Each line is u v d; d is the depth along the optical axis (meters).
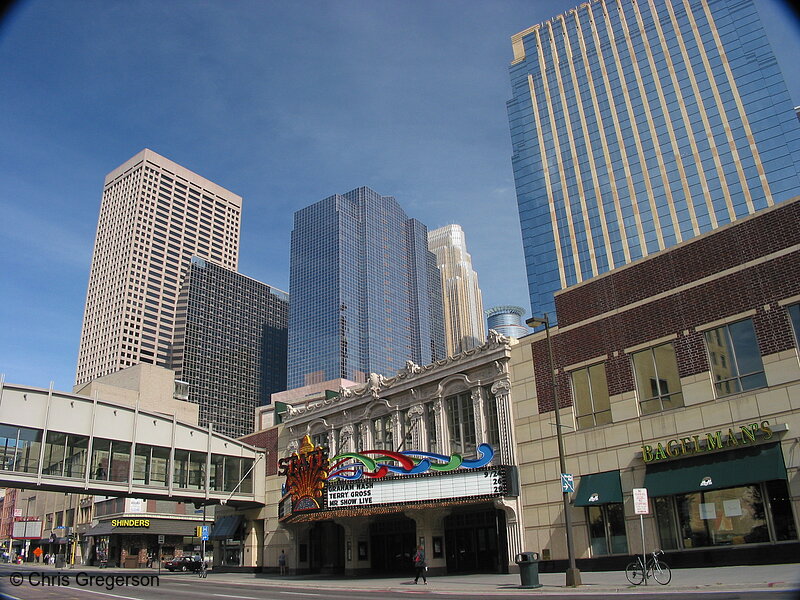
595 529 30.44
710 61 127.94
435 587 27.55
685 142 125.81
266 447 56.03
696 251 29.27
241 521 56.19
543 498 32.91
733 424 26.33
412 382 41.69
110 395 94.38
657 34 137.00
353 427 46.44
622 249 127.06
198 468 50.75
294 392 105.00
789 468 24.20
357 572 43.62
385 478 38.75
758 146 117.00
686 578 21.89
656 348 30.03
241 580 42.88
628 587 20.61
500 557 34.25
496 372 36.75
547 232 138.75
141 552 89.56
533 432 34.22
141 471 46.84
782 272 26.06
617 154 134.00
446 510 38.00
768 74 120.06
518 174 148.38
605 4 147.12
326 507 41.56
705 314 28.33
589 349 32.72
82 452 43.84
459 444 38.09
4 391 40.94
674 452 27.62
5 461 40.00
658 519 28.00
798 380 24.77
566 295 34.62
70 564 95.31
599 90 141.50
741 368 26.70
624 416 30.44
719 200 118.50
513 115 154.62
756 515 24.89
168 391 104.75
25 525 91.00
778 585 17.45
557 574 30.30
